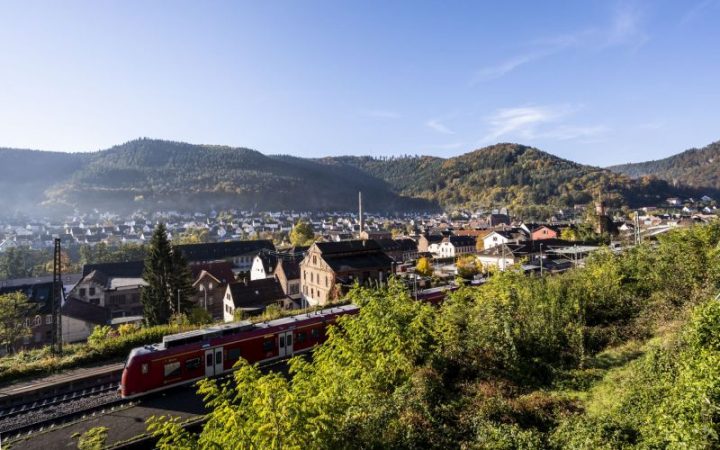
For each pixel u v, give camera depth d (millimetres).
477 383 12898
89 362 25609
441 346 14398
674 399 7883
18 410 18797
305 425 7605
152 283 44375
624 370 12859
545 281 22766
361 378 12547
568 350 15055
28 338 47031
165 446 8281
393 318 13828
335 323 27297
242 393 8516
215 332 23125
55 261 29188
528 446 8883
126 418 18109
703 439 6410
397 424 9828
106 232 164000
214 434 8125
